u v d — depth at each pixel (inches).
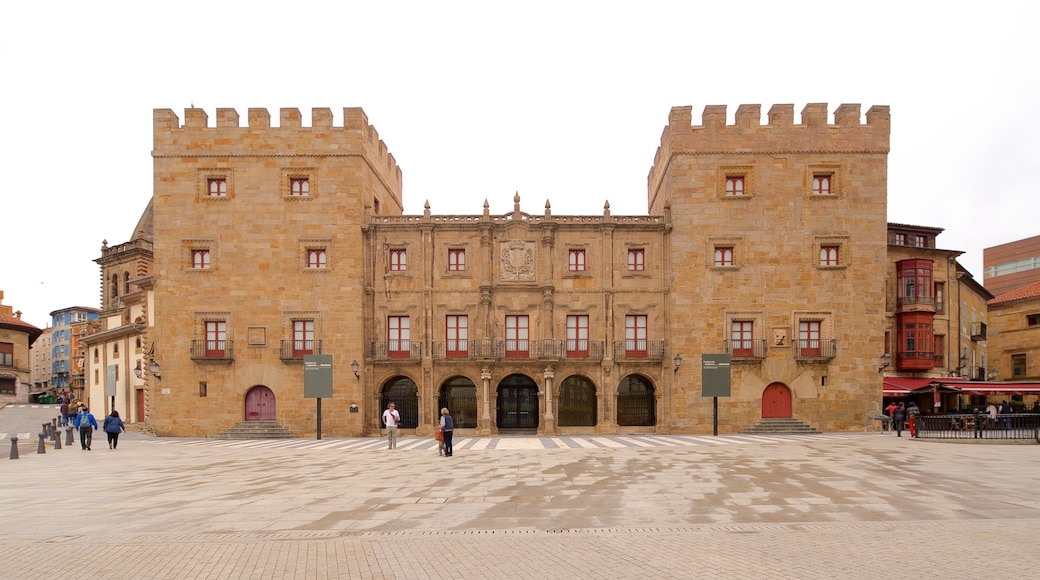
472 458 1033.5
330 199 1710.1
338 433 1665.8
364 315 1726.1
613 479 777.6
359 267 1702.8
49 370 4852.4
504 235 1755.7
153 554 441.7
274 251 1701.5
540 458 1023.0
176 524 538.9
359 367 1681.8
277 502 638.5
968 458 974.4
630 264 1753.2
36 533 508.1
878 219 1705.2
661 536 484.4
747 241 1701.5
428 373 1705.2
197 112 1713.8
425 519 553.6
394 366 1715.1
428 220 1745.8
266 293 1696.6
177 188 1707.7
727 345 1674.5
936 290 1974.7
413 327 1728.6
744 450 1132.5
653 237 1750.7
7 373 3225.9
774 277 1694.1
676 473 825.5
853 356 1683.1
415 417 1754.4
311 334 1697.8
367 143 1772.9
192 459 1077.1
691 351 1686.8
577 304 1734.7
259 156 1712.6
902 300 1884.8
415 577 384.5
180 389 1678.2
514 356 1726.1
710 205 1708.9
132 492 708.7
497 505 615.5
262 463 1000.9
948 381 1809.8
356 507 609.9
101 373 2470.5
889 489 690.2
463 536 489.4
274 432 1633.9
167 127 1712.6
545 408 1694.1
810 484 727.1
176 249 1699.1
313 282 1697.8
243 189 1707.7
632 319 1739.7
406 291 1733.5
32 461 1057.5
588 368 1716.3
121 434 1788.9
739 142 1715.1
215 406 1676.9
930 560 412.5
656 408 1712.6
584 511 583.5
